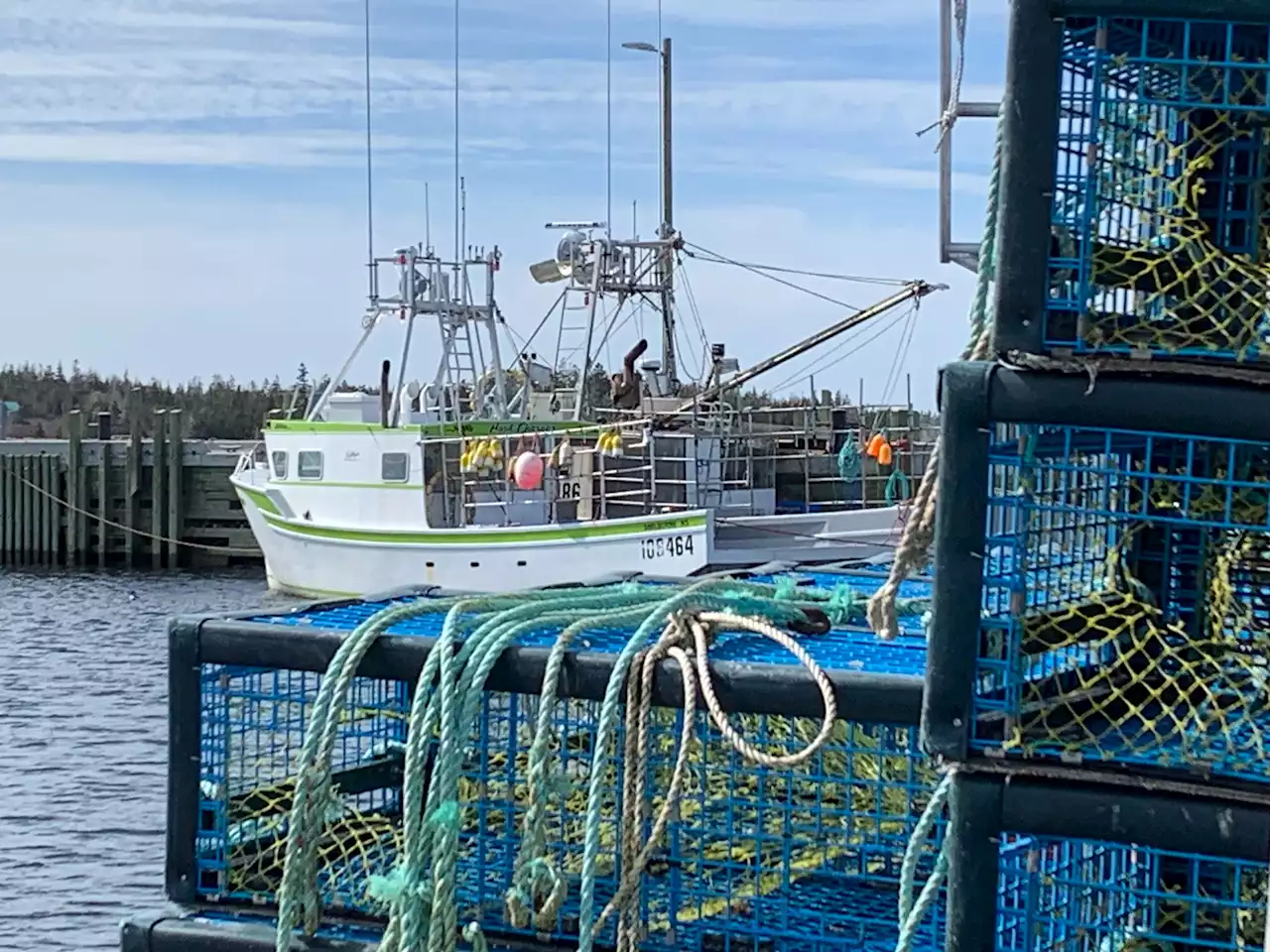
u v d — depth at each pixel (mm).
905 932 2863
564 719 3350
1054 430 2725
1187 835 2502
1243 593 3146
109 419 38406
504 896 3250
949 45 4008
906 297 20938
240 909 3355
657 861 3357
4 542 36906
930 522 2893
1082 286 2525
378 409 23594
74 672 20922
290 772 3590
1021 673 2641
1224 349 2514
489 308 23828
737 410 21609
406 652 3209
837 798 3457
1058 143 2518
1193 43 2682
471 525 21797
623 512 21250
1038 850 2768
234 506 36781
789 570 5039
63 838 12945
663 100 29031
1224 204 3000
